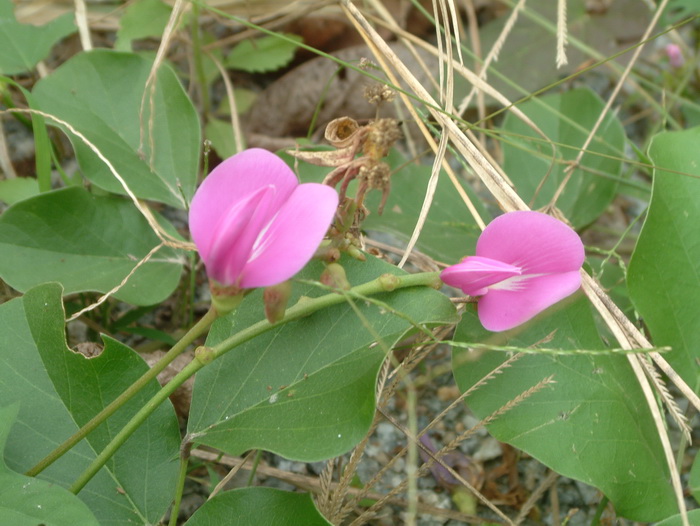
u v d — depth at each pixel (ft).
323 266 0.65
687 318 0.73
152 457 0.63
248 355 0.64
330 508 0.65
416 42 0.94
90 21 1.03
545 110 0.99
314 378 0.62
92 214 0.78
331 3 1.00
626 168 1.12
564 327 0.69
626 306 0.86
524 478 0.80
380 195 0.87
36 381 0.63
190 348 0.84
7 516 0.53
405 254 0.73
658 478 0.66
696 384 0.72
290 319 0.62
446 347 0.89
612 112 0.97
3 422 0.57
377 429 0.82
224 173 0.54
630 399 0.69
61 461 0.61
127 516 0.61
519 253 0.61
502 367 0.67
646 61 1.23
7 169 0.90
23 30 0.90
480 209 0.89
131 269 0.77
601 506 0.72
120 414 0.63
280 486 0.77
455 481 0.78
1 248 0.74
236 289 0.54
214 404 0.63
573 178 0.95
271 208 0.53
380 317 0.63
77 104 0.83
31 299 0.64
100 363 0.64
